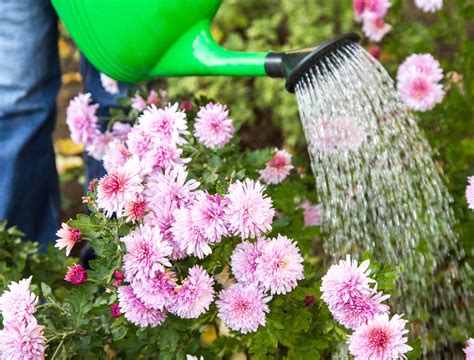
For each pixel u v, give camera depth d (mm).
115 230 1532
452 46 2500
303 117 1653
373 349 1460
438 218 1801
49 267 1801
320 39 2607
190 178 1605
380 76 1738
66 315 1581
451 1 2113
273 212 1515
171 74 1783
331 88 1645
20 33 1887
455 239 1798
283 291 1522
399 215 1766
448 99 2006
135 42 1731
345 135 1676
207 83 2578
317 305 1611
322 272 1711
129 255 1501
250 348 1616
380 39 2051
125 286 1524
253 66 1694
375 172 1731
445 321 1782
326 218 1740
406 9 2713
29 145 1976
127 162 1555
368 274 1490
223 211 1509
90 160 2119
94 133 1865
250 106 2562
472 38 2535
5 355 1500
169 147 1592
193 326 1633
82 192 2451
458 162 1959
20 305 1514
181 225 1509
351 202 1729
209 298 1521
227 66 1716
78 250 2195
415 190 1779
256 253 1529
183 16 1711
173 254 1543
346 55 1686
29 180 2006
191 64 1742
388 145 1736
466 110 2014
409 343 1547
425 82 1868
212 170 1615
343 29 2615
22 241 2016
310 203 1867
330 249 1765
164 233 1534
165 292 1503
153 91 1872
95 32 1743
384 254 1770
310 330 1616
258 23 2641
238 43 2645
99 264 1562
